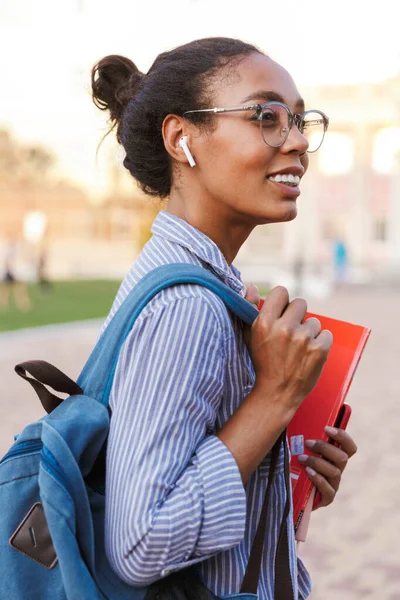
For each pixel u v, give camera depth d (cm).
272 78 122
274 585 120
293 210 123
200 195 125
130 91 138
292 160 121
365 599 365
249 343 117
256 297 135
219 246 127
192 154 123
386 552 421
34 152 5322
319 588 379
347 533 449
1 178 5350
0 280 2736
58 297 2112
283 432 118
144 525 99
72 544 104
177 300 108
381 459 591
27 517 111
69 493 105
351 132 4362
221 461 105
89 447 111
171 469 101
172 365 104
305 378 110
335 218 4391
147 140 130
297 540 140
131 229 5128
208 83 121
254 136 119
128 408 105
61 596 110
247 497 119
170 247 122
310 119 131
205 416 107
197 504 101
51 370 116
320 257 4366
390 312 1864
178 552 101
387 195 4303
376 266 3719
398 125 4231
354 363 142
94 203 5216
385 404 795
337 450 138
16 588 110
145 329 107
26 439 113
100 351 118
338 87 4344
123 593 109
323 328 149
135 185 146
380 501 499
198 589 110
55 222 5275
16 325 1444
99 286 2555
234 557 115
